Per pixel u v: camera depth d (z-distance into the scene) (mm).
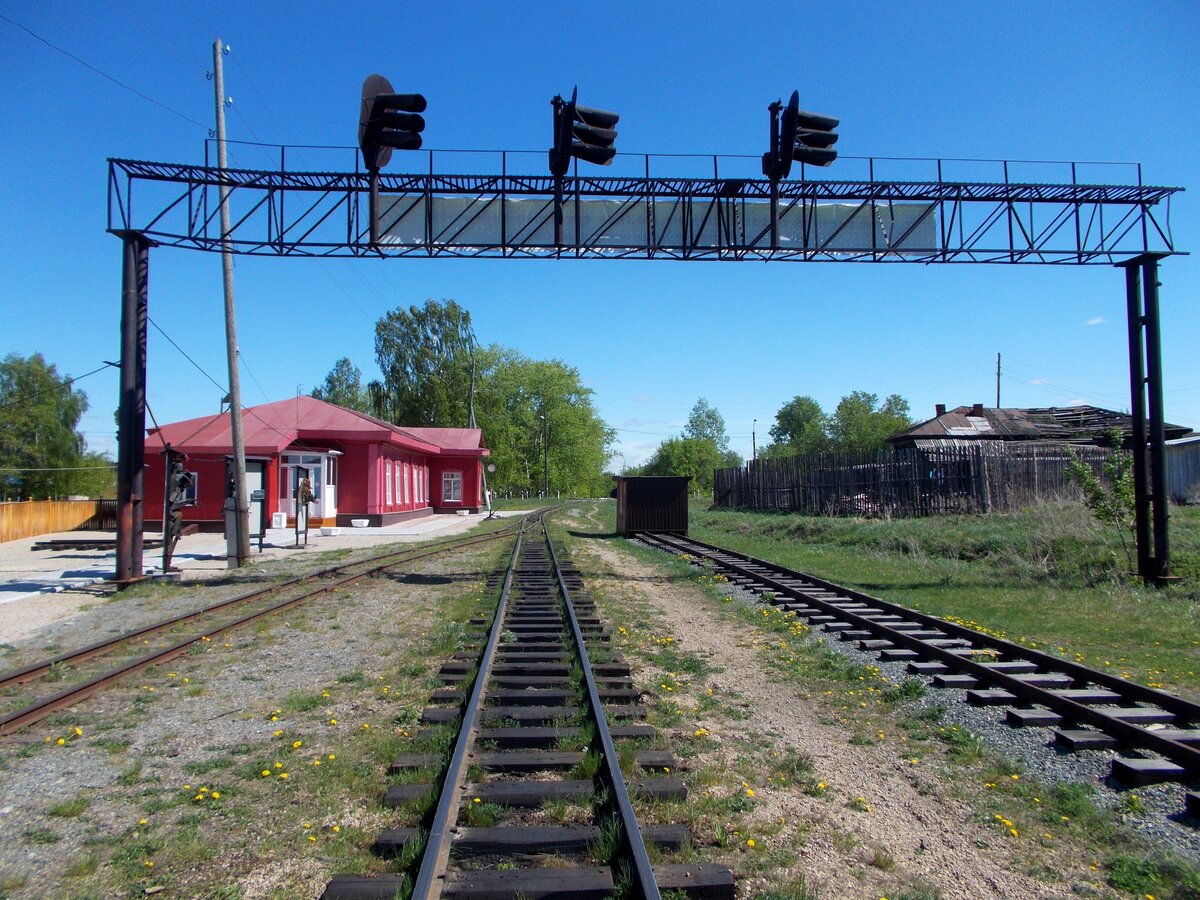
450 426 67812
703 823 4418
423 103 11102
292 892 3711
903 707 6887
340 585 14438
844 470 29484
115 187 12422
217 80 17328
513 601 12500
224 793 4883
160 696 7160
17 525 28281
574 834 4117
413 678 7715
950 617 10883
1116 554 14422
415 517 41281
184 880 3846
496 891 3553
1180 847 4219
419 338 69312
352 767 5258
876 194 12867
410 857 3904
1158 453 12891
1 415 52500
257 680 7750
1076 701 6785
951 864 4078
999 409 41188
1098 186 12914
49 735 6004
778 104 12250
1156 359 12977
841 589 12750
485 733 5660
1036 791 4984
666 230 12867
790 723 6430
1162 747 5379
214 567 18109
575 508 61938
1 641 9953
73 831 4402
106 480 57781
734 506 43094
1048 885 3875
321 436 31672
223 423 30547
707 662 8602
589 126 11289
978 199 12898
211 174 12414
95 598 13305
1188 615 10648
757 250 12719
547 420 88250
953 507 23188
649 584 15297
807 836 4340
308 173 12219
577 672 7617
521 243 12680
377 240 12203
